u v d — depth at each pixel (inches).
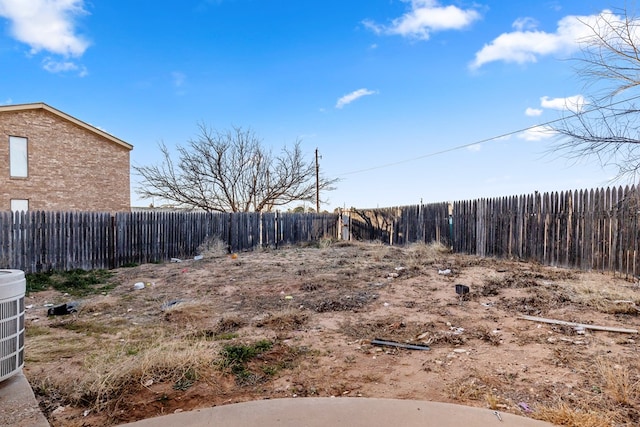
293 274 308.5
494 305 205.6
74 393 107.6
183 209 753.0
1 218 317.7
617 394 100.8
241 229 518.3
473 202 408.8
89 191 630.5
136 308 220.7
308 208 877.8
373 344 151.3
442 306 206.5
